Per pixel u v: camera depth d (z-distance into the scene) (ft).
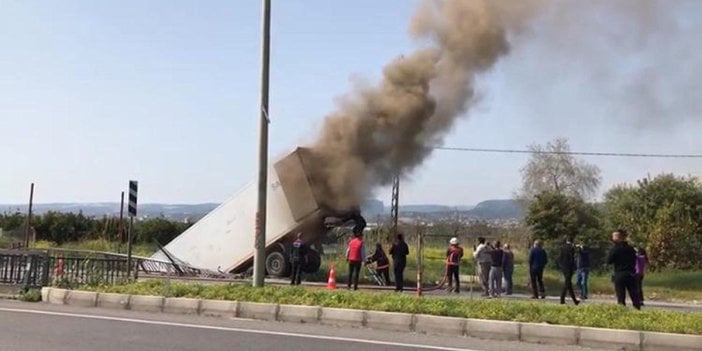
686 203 136.87
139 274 76.33
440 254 118.42
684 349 31.30
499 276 68.23
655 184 140.97
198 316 41.42
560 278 91.81
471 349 31.48
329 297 42.27
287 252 80.48
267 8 51.19
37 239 152.05
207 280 72.18
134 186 61.31
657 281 93.81
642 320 34.94
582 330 33.19
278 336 34.04
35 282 51.42
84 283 52.49
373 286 74.79
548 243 110.93
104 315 40.96
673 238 118.21
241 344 31.58
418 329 36.52
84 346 30.48
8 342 31.30
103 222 162.81
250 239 80.64
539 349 32.17
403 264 69.21
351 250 68.33
